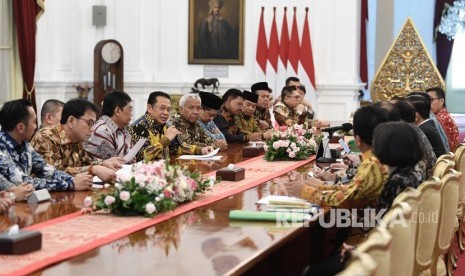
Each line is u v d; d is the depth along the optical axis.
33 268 2.80
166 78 12.73
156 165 3.95
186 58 12.80
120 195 3.74
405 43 11.59
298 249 5.00
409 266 3.28
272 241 3.29
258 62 12.54
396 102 5.94
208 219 3.76
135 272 2.79
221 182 5.04
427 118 6.93
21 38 10.84
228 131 8.56
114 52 12.19
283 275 4.83
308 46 12.42
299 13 12.56
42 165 4.72
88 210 3.84
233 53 12.71
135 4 12.67
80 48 12.58
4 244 3.00
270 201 4.12
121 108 6.01
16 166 4.54
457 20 14.22
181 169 4.27
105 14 12.59
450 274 5.49
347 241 3.93
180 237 3.36
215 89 12.38
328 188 4.30
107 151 5.97
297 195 4.51
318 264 3.88
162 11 12.77
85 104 5.23
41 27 11.62
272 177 5.37
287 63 12.57
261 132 8.70
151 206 3.73
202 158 6.60
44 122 6.27
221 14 12.68
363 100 13.55
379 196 3.81
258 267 4.66
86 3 12.60
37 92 11.57
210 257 3.01
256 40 12.64
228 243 3.25
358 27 13.37
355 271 2.27
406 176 3.75
